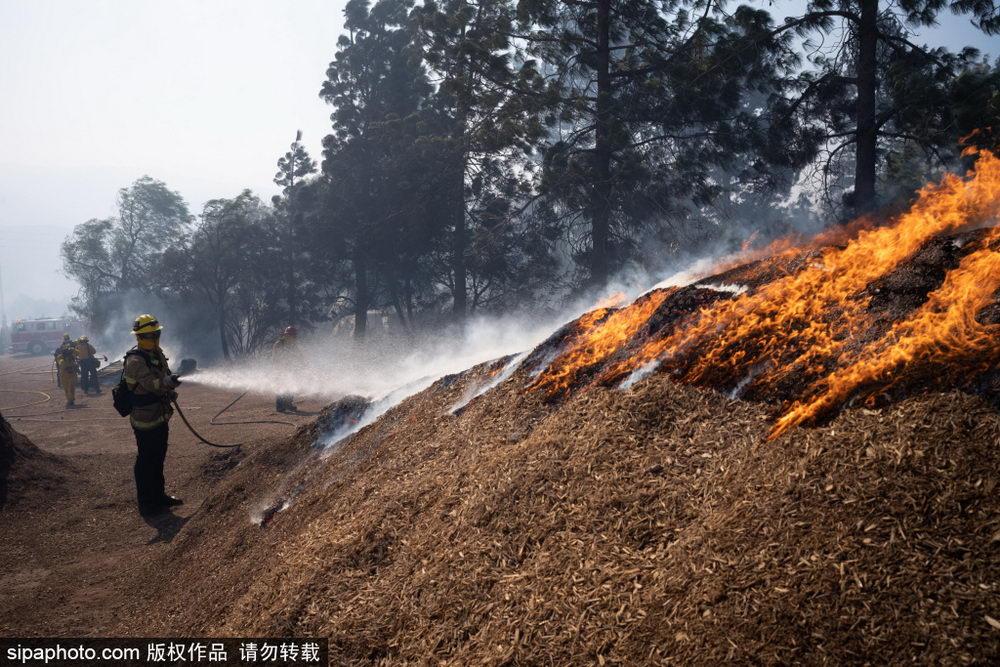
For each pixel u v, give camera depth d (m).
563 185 20.92
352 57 34.66
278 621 3.74
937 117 14.87
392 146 32.09
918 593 2.38
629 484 3.56
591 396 4.52
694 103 18.34
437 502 4.18
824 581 2.53
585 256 22.94
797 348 4.04
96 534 7.23
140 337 7.76
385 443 5.85
